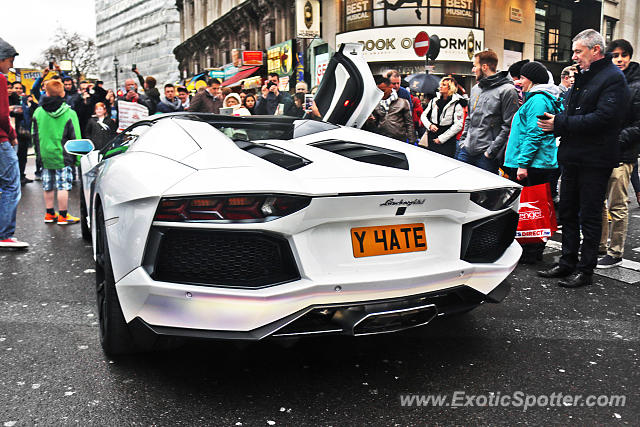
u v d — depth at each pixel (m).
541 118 3.73
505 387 2.29
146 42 76.12
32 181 10.66
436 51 10.72
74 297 3.51
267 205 2.02
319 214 2.07
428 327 3.00
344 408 2.10
